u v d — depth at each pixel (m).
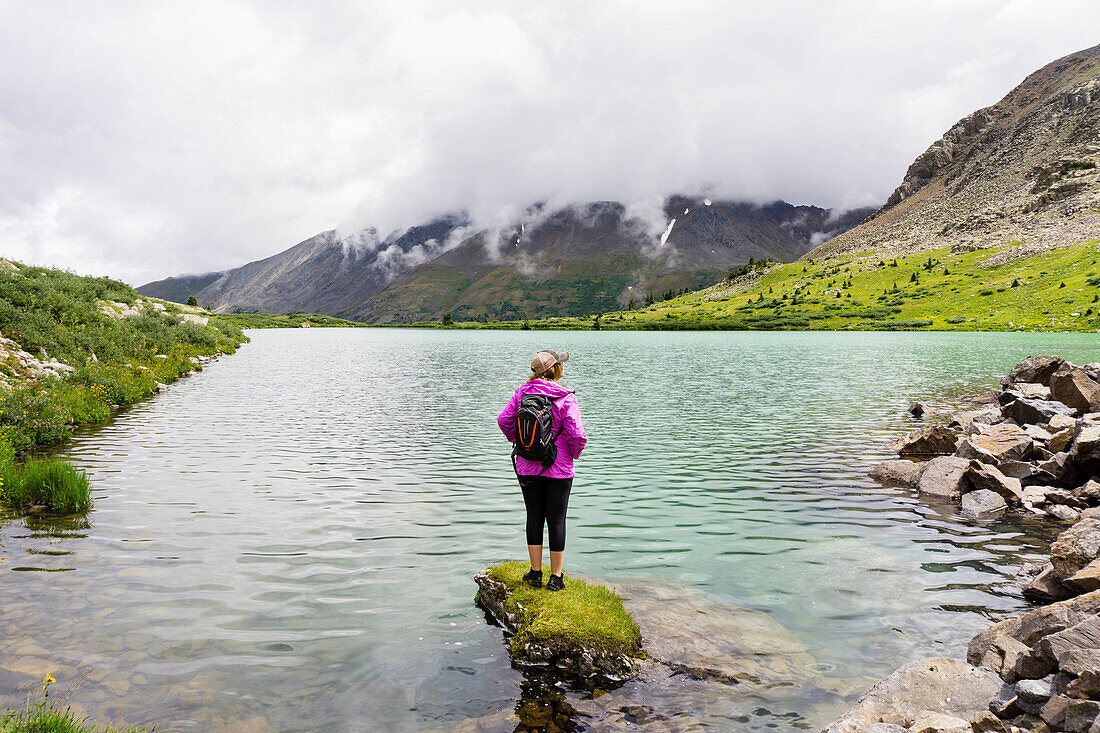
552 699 6.27
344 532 11.35
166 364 42.72
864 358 66.00
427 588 8.91
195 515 12.20
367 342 123.19
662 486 15.05
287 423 24.42
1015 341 103.81
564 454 8.21
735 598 8.68
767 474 16.28
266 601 8.30
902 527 12.00
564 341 129.62
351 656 6.94
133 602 8.09
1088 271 183.25
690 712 6.05
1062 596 8.29
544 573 8.91
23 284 36.72
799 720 5.91
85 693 5.93
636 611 8.12
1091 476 14.09
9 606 7.81
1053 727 5.13
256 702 5.95
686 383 40.38
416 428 23.52
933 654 7.12
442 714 5.95
